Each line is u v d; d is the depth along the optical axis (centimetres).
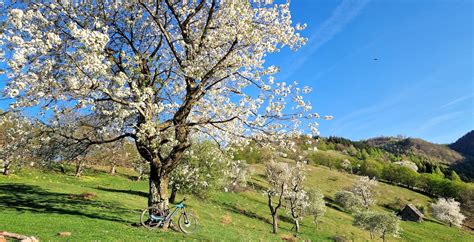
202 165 4188
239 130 2184
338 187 12644
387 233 6669
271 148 2017
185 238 1989
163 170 2083
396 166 16450
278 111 1880
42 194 3422
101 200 3491
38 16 1603
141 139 1831
